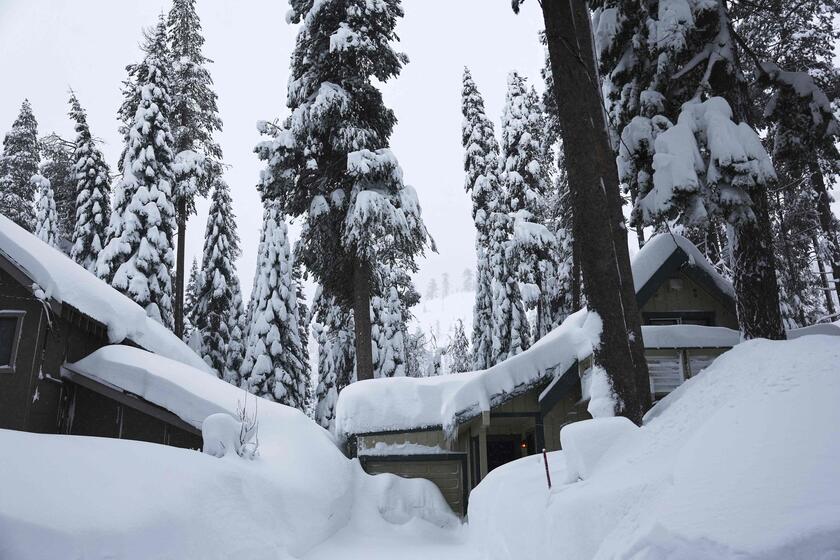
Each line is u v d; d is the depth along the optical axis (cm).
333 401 3516
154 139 2814
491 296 3853
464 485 1748
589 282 1012
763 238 1200
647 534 455
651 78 1470
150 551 682
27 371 1478
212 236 3697
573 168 1047
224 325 3591
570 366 1638
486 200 3331
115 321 1753
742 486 437
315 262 2183
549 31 1101
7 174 3647
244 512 936
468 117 3412
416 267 2192
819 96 1351
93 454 787
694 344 1681
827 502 366
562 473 896
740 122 1291
